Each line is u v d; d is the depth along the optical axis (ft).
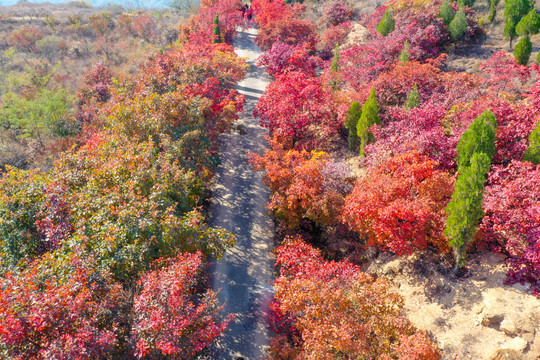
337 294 48.39
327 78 112.98
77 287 42.04
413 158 62.75
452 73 99.81
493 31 132.36
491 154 61.41
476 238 56.39
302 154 78.48
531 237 49.08
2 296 38.70
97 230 52.70
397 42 112.98
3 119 120.57
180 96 84.89
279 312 58.49
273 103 95.55
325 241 78.23
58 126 117.60
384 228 56.03
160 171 65.36
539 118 64.13
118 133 78.38
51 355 36.01
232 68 119.85
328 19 172.24
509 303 48.98
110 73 137.39
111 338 40.11
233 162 105.60
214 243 60.85
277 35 154.10
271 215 87.51
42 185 60.80
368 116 82.79
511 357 44.21
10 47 192.95
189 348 45.47
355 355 45.34
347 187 72.69
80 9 302.04
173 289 44.37
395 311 49.83
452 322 51.29
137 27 212.43
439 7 133.18
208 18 179.11
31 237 56.49
